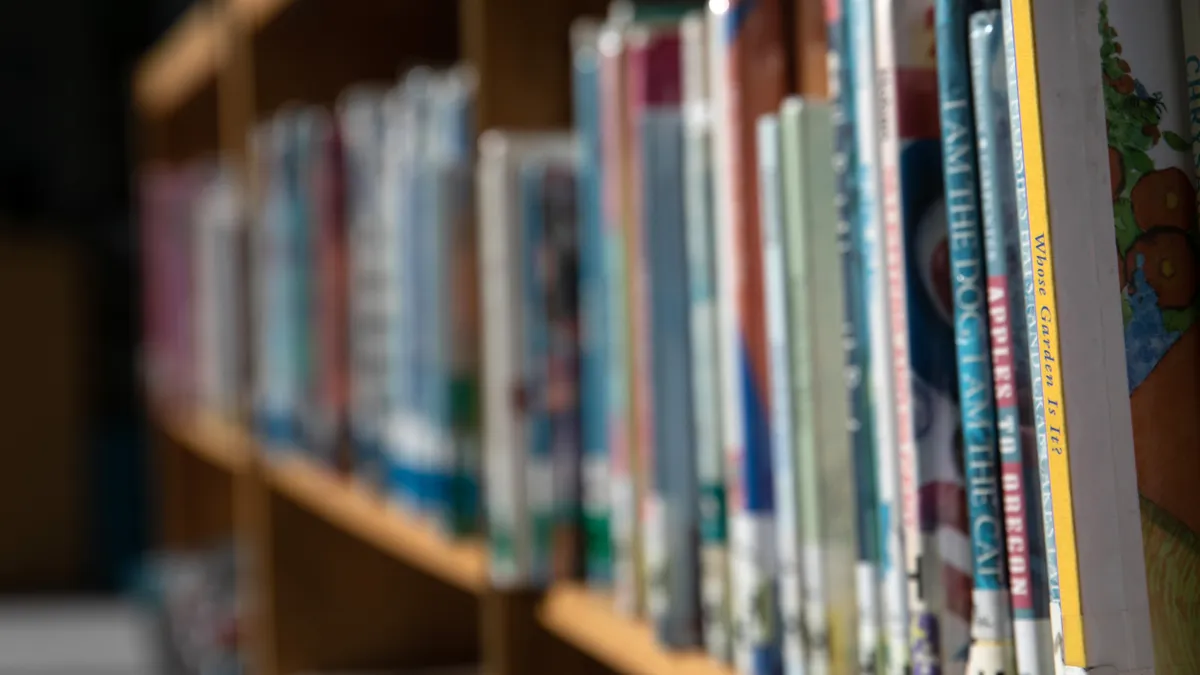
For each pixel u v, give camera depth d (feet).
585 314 2.75
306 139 4.28
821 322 1.84
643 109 2.28
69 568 11.53
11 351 11.46
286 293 4.52
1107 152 1.43
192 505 7.25
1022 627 1.51
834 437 1.85
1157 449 1.45
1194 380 1.47
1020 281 1.50
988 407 1.54
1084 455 1.40
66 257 11.66
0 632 9.78
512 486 2.82
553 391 2.78
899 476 1.66
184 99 6.85
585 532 2.79
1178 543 1.46
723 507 2.20
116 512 11.55
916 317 1.61
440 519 3.24
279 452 4.69
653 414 2.29
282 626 4.80
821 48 1.94
